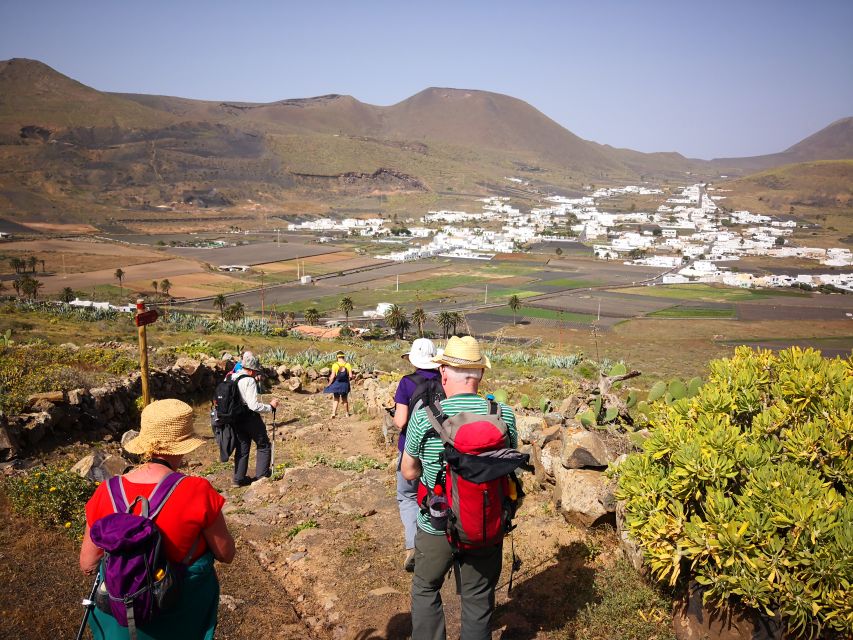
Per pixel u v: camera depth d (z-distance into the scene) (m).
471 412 4.03
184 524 3.10
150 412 3.36
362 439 12.37
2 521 6.30
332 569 6.00
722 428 4.61
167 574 2.99
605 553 5.65
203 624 3.27
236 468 9.13
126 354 17.12
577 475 6.20
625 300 188.38
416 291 199.50
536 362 37.53
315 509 7.71
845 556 3.65
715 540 3.99
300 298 182.75
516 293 197.62
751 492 4.14
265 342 45.97
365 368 24.64
